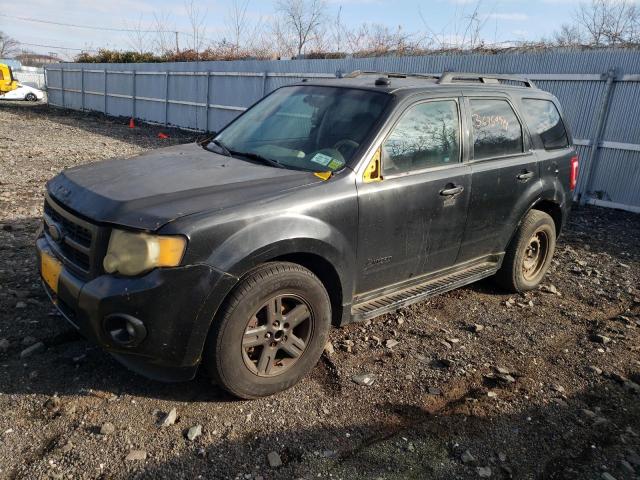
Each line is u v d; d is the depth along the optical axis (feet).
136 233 8.93
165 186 10.24
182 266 8.91
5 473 8.21
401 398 10.96
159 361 9.24
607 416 10.90
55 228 10.41
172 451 8.93
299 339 10.75
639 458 9.65
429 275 13.71
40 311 13.09
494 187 14.35
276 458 8.97
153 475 8.41
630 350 13.64
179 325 9.06
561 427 10.41
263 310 10.06
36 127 63.57
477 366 12.40
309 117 13.15
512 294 16.79
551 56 31.89
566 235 24.48
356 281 11.74
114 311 8.92
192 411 9.98
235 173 11.16
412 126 12.53
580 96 30.86
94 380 10.64
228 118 60.49
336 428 9.91
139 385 10.59
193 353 9.32
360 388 11.18
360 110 12.55
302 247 10.20
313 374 11.55
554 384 11.89
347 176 11.17
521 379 11.98
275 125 13.55
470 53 36.99
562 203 17.04
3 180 28.94
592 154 30.73
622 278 18.93
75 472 8.34
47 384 10.41
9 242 18.24
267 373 10.37
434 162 12.98
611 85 29.48
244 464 8.80
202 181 10.58
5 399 9.87
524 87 16.58
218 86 61.05
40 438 9.00
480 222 14.32
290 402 10.52
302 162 11.88
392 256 12.27
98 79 88.17
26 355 11.22
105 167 11.70
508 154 15.05
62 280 9.71
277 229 9.82
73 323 9.77
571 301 16.67
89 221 9.55
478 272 14.98
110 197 9.71
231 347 9.61
